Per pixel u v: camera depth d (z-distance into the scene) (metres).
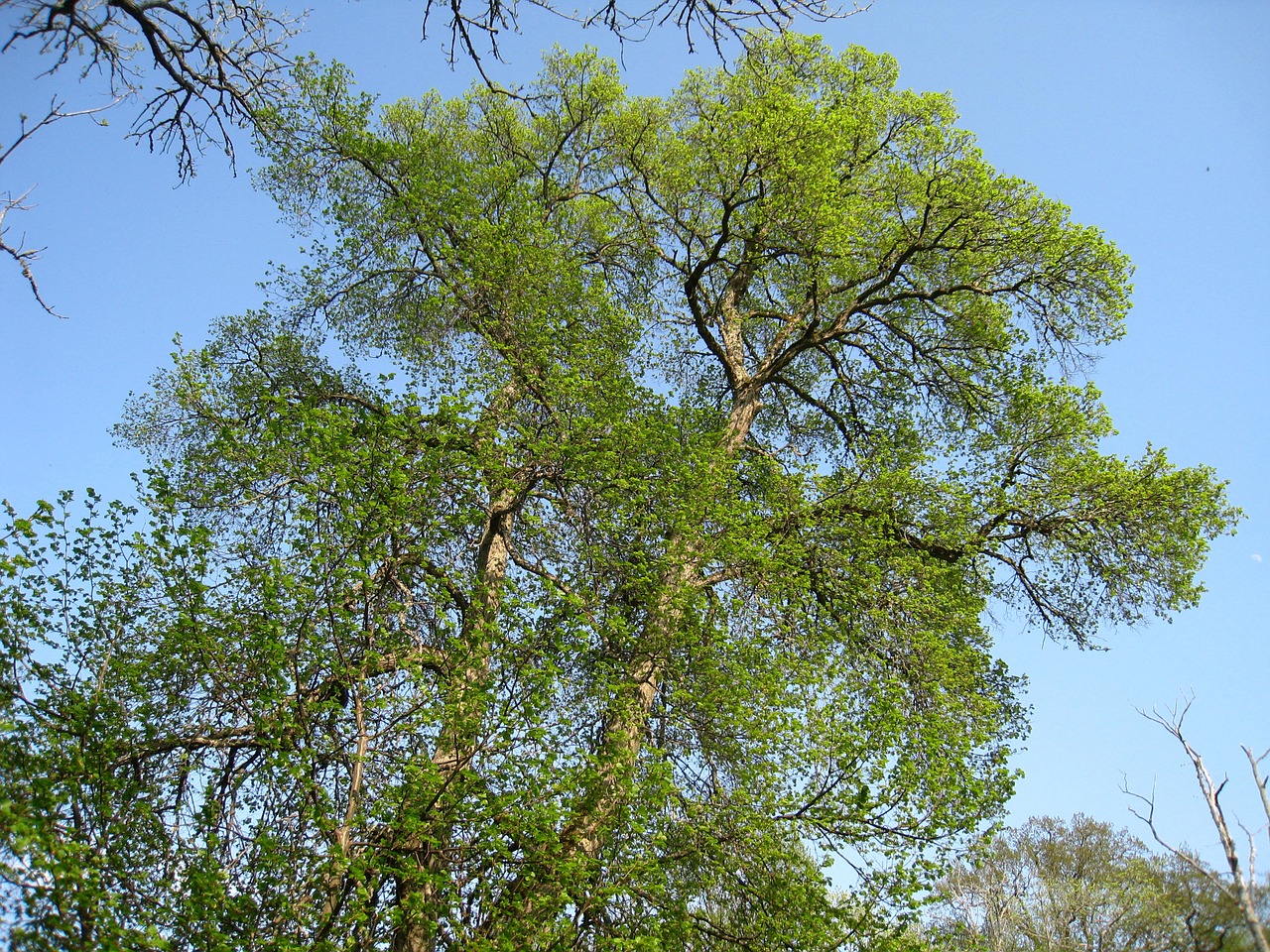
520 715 8.79
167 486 8.80
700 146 15.46
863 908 9.52
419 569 10.79
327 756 8.48
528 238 13.15
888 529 13.14
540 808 8.43
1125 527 13.24
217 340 13.70
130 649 8.69
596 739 10.05
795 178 13.79
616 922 8.93
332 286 14.53
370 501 9.41
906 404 15.80
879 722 10.40
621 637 10.51
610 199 16.11
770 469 13.76
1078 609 13.77
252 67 6.98
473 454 10.88
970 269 14.69
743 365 15.89
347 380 13.64
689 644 10.69
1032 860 17.03
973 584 13.52
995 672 13.38
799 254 14.25
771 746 10.10
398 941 8.77
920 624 12.10
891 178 14.63
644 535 11.58
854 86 16.14
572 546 11.29
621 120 16.44
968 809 9.87
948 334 15.23
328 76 14.24
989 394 14.85
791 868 9.70
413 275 14.38
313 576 9.13
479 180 14.34
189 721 9.02
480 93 16.52
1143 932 11.12
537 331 12.20
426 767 8.32
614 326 12.91
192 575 8.59
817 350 16.48
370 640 9.05
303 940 7.67
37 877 6.71
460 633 10.09
